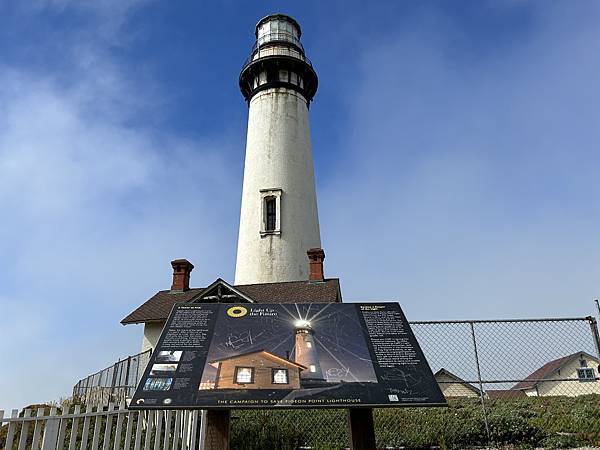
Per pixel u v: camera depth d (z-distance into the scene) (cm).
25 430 475
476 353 883
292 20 2642
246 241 2083
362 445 464
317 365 473
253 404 429
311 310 562
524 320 895
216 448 467
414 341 515
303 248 2053
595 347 868
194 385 446
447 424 899
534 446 843
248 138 2359
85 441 545
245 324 532
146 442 625
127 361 1515
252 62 2420
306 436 895
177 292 1984
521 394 1697
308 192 2198
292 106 2345
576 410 1098
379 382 456
